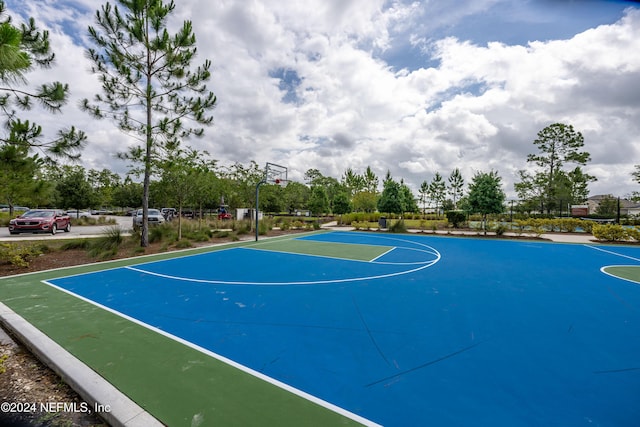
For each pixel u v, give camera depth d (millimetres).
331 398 2461
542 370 2926
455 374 2848
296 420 2184
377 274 7297
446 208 49500
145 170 10859
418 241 14898
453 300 5246
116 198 43781
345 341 3594
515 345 3494
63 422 2244
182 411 2271
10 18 3977
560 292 5773
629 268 8188
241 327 4012
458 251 11359
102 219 25328
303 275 7145
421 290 5898
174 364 3004
